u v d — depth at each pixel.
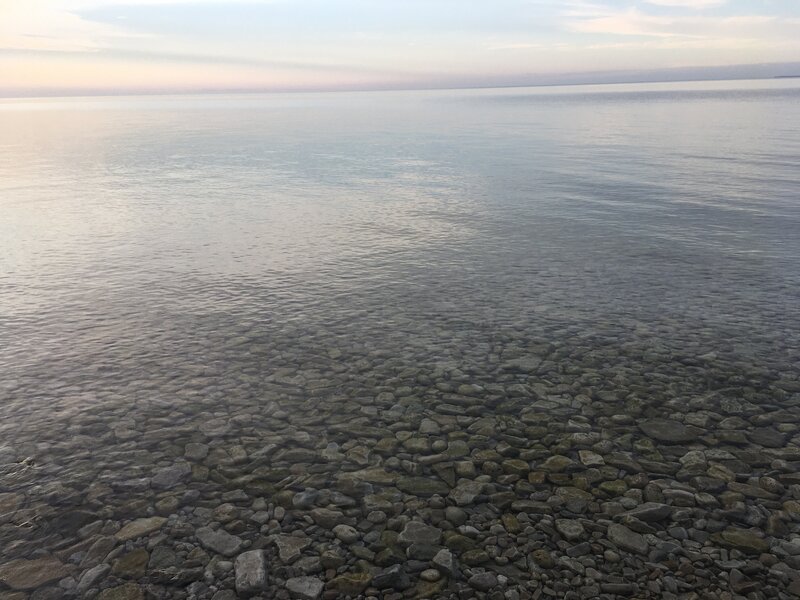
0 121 85.94
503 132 54.16
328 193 23.80
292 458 6.28
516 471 6.05
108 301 11.33
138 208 20.80
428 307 11.02
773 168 26.89
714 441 6.59
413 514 5.38
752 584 4.52
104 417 7.11
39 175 29.34
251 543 4.99
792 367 8.39
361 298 11.55
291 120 82.31
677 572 4.65
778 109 78.81
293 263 13.99
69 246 15.58
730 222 17.33
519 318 10.43
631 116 73.81
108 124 76.81
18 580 4.57
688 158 31.53
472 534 5.11
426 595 4.43
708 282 12.22
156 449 6.44
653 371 8.34
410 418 7.13
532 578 4.61
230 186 25.80
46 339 9.50
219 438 6.66
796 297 11.23
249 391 7.79
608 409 7.33
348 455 6.34
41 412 7.22
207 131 61.72
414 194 23.30
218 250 15.17
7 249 15.28
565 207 20.27
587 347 9.18
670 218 18.16
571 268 13.38
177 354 8.95
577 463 6.19
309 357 8.87
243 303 11.26
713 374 8.23
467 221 18.41
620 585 4.52
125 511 5.41
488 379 8.16
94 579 4.59
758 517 5.30
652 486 5.78
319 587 4.51
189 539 5.04
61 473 5.99
